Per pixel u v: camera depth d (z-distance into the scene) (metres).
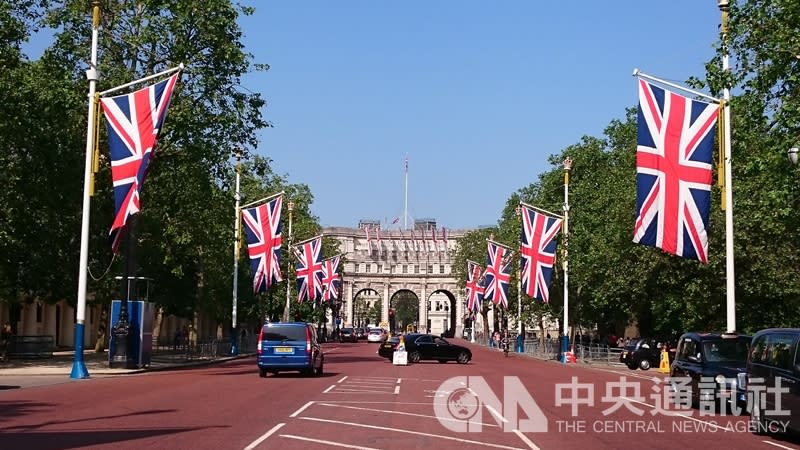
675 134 26.98
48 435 15.38
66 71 41.38
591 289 58.69
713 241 41.44
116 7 41.47
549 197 74.56
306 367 33.50
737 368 22.12
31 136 42.38
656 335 65.81
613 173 63.50
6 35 40.22
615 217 51.81
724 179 29.25
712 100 28.47
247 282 75.31
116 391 25.83
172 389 26.78
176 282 64.81
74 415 18.80
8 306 60.38
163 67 42.00
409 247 180.25
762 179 25.16
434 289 179.12
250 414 19.20
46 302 57.88
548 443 15.42
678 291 46.31
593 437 16.50
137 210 30.58
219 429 16.34
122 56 41.72
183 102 41.00
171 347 72.56
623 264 50.34
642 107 27.16
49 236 46.84
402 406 21.95
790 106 22.61
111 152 30.95
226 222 49.22
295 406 21.34
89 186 31.97
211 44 41.91
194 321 58.28
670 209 26.77
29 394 24.45
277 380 32.09
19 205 43.03
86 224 32.00
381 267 178.88
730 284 29.12
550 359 61.22
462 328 175.62
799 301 42.16
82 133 44.56
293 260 81.38
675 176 26.88
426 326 178.75
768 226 27.14
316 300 90.69
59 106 41.84
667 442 16.05
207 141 42.69
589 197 68.94
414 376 36.00
